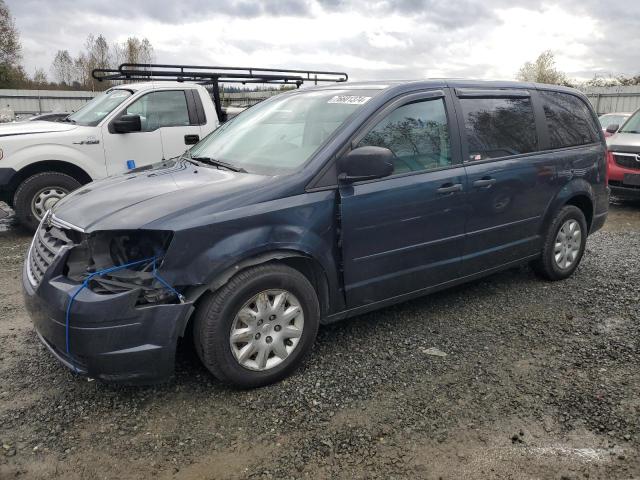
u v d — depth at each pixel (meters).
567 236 5.30
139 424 3.04
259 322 3.31
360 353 3.87
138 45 46.19
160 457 2.78
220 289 3.16
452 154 4.23
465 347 3.96
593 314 4.57
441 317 4.50
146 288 2.99
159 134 8.02
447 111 4.26
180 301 3.04
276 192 3.37
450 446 2.86
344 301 3.77
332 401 3.26
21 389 3.38
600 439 2.92
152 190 3.47
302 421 3.07
